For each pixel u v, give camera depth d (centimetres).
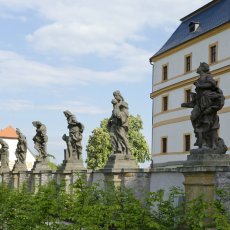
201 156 1146
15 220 1412
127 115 1916
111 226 1118
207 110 1160
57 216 1239
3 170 4016
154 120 5666
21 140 3578
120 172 1811
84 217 1080
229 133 4159
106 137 6700
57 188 1489
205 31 4625
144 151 6931
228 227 857
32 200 1313
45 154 3138
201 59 4709
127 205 1020
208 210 979
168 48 5338
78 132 2562
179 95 5094
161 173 1661
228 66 4259
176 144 5081
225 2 4816
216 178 1102
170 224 980
